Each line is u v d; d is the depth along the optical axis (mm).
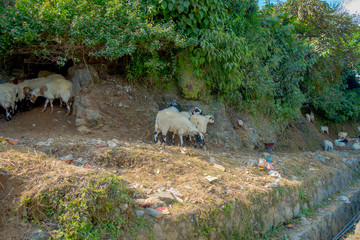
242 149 7719
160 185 3982
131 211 3150
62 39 5715
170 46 7121
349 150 12461
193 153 5520
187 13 6852
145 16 6418
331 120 16375
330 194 6797
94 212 2916
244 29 9023
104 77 6781
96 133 5848
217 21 7305
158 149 5230
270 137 8992
